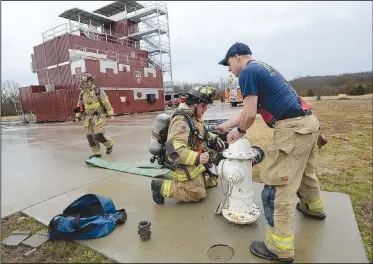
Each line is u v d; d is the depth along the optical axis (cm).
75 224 234
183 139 271
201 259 204
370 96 2720
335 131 824
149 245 225
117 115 2173
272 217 200
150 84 2603
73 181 404
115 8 2988
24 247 236
